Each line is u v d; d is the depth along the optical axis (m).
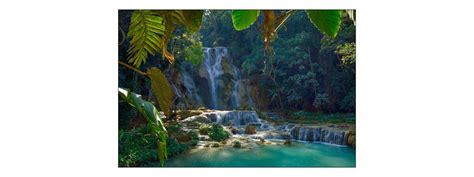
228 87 13.72
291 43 13.01
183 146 6.89
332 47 11.47
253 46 13.76
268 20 1.15
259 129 9.98
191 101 12.39
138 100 1.25
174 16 1.10
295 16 12.71
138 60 1.31
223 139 8.09
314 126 9.72
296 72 13.52
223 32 14.56
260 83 13.72
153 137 6.37
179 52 9.46
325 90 13.14
